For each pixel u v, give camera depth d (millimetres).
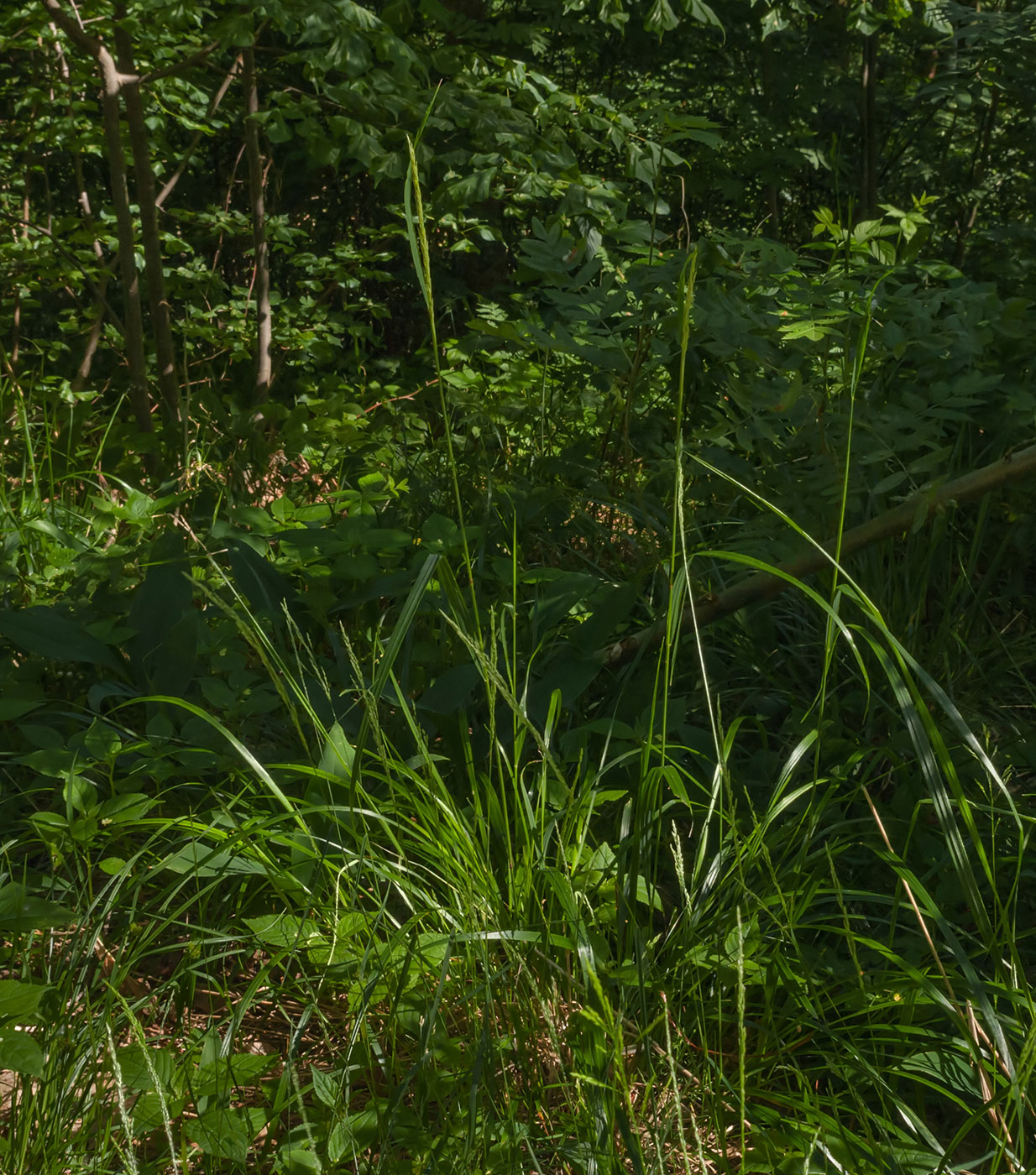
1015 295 4910
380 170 4070
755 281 3631
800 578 2705
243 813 2131
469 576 2133
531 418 4070
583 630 2494
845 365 2949
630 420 3697
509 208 5250
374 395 5492
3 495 3400
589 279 3580
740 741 2658
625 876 1828
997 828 2160
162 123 6020
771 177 8828
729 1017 1653
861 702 2676
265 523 2859
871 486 3012
